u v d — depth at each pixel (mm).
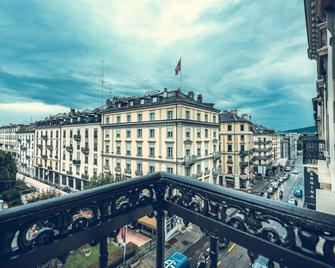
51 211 1143
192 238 16422
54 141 36812
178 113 21031
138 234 16188
